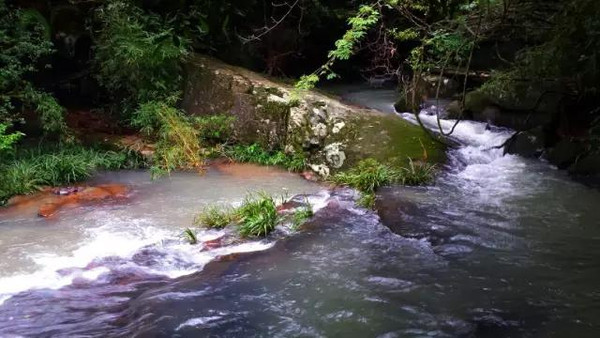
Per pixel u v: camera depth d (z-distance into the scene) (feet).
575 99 28.71
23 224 21.11
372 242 19.90
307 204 22.49
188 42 30.91
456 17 28.27
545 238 19.89
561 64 27.50
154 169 26.58
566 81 28.63
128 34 29.71
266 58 42.98
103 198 23.76
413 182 25.20
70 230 20.66
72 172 25.43
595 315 15.15
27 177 24.23
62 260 18.47
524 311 15.42
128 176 26.81
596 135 26.66
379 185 24.90
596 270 17.57
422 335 14.40
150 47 29.32
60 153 26.76
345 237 20.31
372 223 21.50
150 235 20.42
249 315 15.43
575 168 26.35
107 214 22.16
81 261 18.48
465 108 33.83
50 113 27.50
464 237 20.02
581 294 16.22
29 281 17.16
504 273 17.54
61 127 27.89
